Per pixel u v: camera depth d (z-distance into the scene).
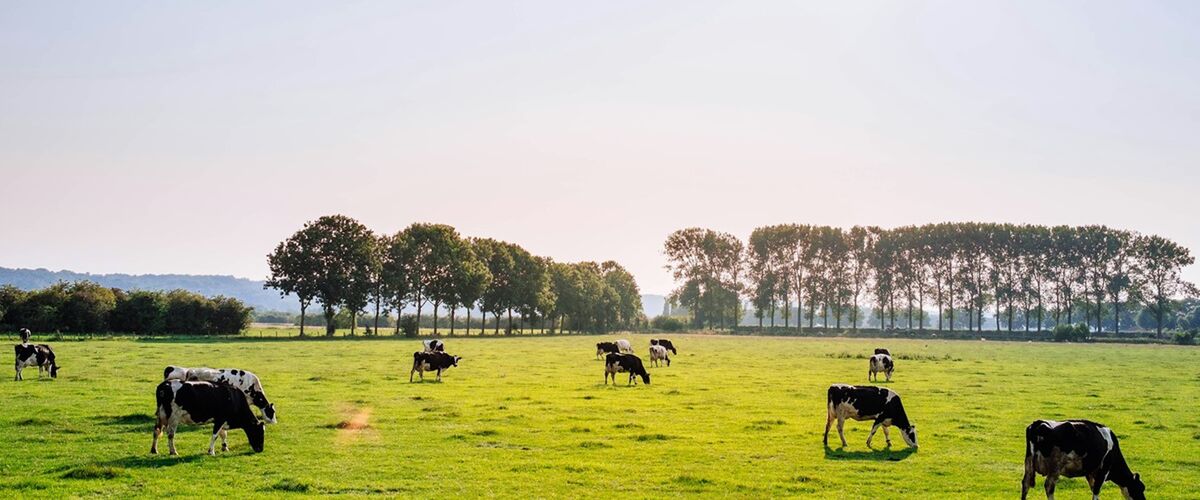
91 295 98.94
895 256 161.50
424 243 120.38
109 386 37.00
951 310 159.25
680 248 174.75
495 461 21.20
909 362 64.88
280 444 23.14
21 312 93.62
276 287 105.75
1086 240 152.62
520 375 47.56
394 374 46.75
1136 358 76.44
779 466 21.16
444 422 27.67
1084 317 161.62
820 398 36.03
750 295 168.62
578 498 17.52
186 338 94.00
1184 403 35.50
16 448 21.84
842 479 19.70
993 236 156.12
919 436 26.08
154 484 17.91
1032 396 37.94
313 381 41.56
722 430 26.75
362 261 109.25
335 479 18.83
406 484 18.47
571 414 30.00
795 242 164.25
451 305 123.62
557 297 153.00
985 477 20.11
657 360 64.44
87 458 20.56
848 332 154.00
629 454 22.48
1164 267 151.12
